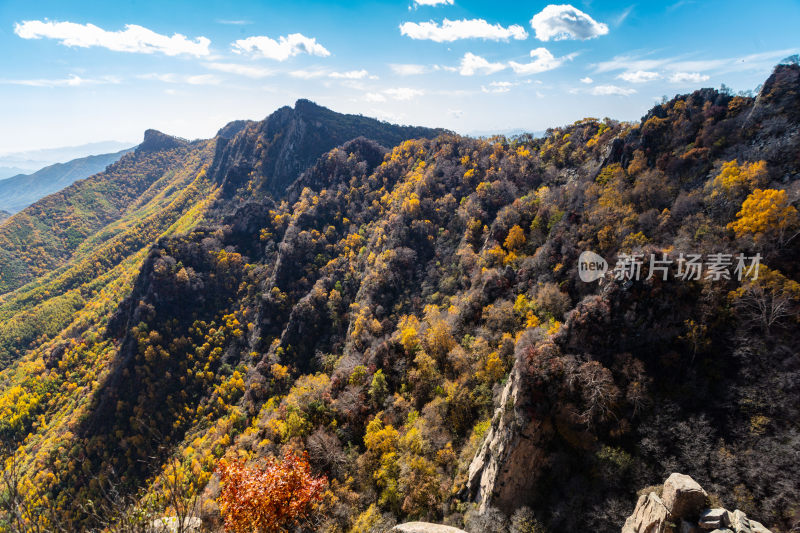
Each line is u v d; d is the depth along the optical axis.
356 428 73.88
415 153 183.62
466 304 87.38
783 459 37.75
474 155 152.50
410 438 61.62
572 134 125.94
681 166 76.44
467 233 113.88
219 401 114.62
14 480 12.79
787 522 34.97
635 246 63.22
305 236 156.00
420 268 121.00
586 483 43.31
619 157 91.06
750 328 45.97
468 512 48.34
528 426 45.66
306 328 120.12
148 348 125.94
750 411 41.75
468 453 57.25
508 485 45.06
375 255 132.50
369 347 98.75
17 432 124.56
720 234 56.62
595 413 45.44
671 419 43.66
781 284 45.81
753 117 70.88
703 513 27.22
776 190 55.34
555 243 79.44
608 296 52.56
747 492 37.41
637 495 40.41
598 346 50.28
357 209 175.00
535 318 68.25
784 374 41.97
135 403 118.06
